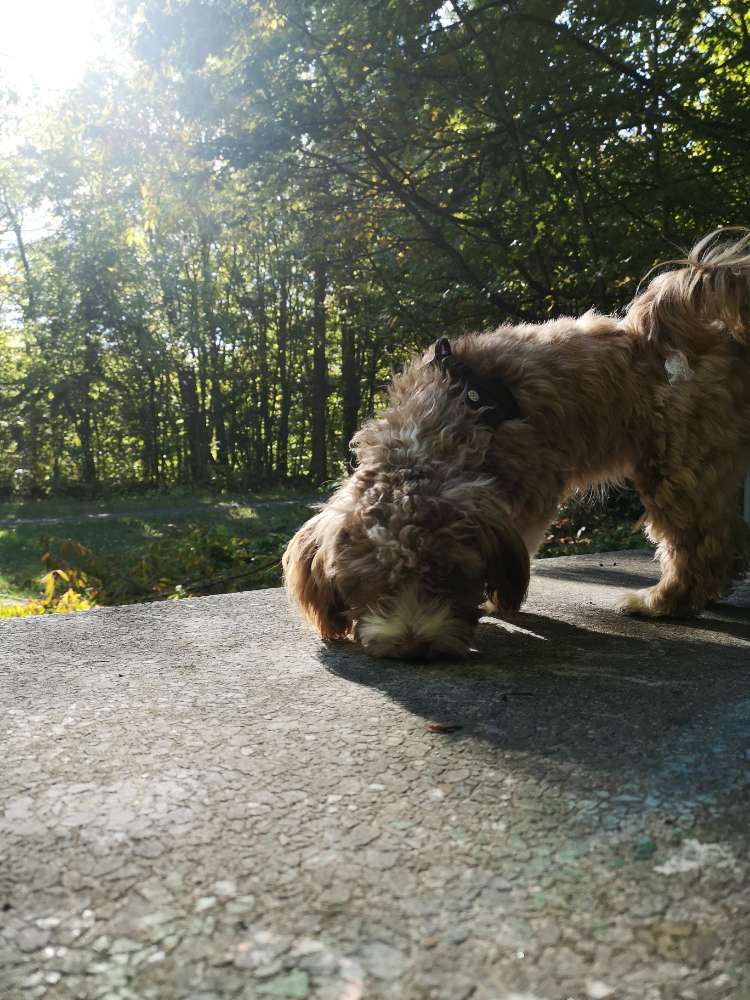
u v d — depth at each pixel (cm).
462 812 37
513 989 26
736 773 41
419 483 63
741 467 78
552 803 38
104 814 37
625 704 51
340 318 302
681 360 76
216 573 150
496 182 205
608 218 194
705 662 62
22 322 656
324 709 51
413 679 57
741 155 179
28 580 170
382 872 32
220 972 27
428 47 188
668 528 78
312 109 208
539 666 61
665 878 31
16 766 42
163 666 61
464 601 62
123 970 27
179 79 207
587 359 75
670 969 26
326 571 65
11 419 643
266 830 36
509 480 69
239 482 659
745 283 74
